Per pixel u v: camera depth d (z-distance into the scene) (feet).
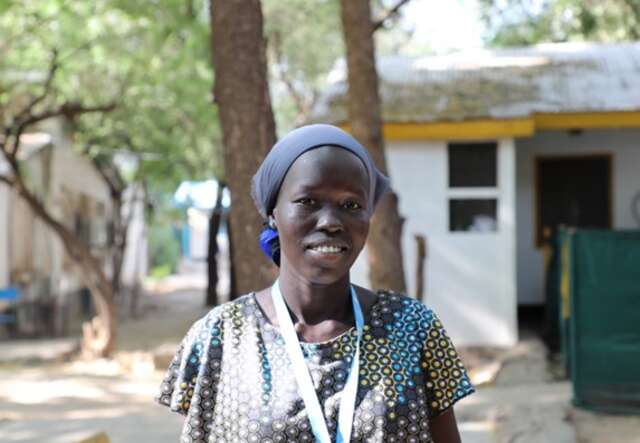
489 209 33.47
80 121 56.80
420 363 6.42
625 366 25.20
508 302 33.22
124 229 69.41
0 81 43.80
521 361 31.35
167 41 42.04
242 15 18.69
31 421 21.24
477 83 35.32
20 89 46.11
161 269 116.37
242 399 6.11
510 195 33.09
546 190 39.75
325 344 6.27
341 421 6.01
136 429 22.20
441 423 6.66
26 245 53.88
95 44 42.06
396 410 6.09
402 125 32.45
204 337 6.53
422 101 33.71
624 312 25.25
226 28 18.76
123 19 40.70
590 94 33.63
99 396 32.42
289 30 55.88
